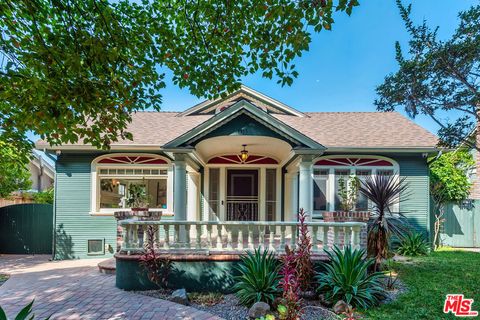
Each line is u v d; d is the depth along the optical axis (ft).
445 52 17.28
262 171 40.34
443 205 44.19
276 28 15.20
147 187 38.01
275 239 33.99
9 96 14.14
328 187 37.99
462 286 22.72
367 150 36.70
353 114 48.29
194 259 23.20
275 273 20.56
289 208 39.45
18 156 18.99
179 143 27.17
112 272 28.22
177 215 26.94
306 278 20.01
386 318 17.47
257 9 14.75
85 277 27.04
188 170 38.93
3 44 14.28
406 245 34.83
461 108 18.17
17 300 20.81
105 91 15.80
